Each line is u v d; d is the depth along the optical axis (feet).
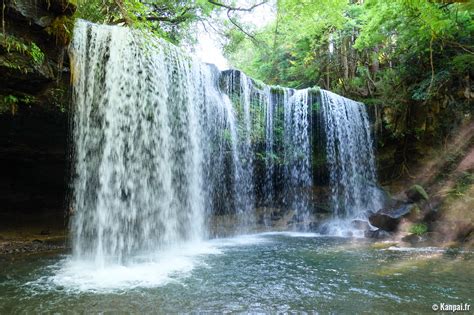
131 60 32.22
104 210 30.45
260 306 15.43
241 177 47.16
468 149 47.09
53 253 28.48
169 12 46.26
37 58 20.97
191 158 39.63
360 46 49.62
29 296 16.78
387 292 17.38
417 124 50.47
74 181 33.81
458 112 48.01
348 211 51.08
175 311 14.84
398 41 49.73
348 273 21.34
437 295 16.80
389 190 52.16
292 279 20.02
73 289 17.98
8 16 19.29
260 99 49.06
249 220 48.14
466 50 40.63
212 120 42.78
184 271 22.07
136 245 32.89
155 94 34.78
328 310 14.89
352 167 53.01
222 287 18.39
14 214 36.86
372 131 55.11
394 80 51.29
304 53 68.39
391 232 37.93
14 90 21.98
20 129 29.94
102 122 29.96
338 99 52.95
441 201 38.11
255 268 22.86
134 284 18.95
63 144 33.63
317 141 52.70
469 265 23.20
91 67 28.37
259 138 48.32
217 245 33.94
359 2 63.10
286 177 51.98
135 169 33.06
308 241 36.27
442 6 33.73
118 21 35.06
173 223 37.06
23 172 35.78
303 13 43.83
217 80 44.86
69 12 22.79
